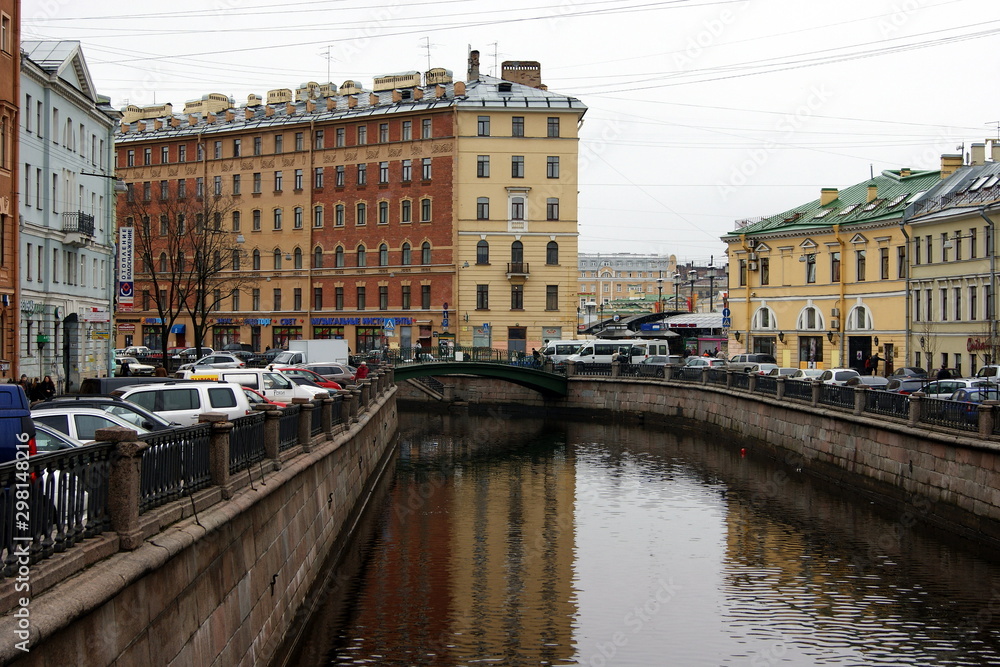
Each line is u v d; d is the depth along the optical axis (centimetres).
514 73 7294
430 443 4638
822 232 5800
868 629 1738
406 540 2459
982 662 1581
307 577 1747
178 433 1066
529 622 1778
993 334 4312
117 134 8031
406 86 7469
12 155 3544
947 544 2327
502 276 6781
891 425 2681
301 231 7294
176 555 958
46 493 766
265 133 7381
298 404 1878
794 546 2364
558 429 5259
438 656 1598
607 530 2580
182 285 7575
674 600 1917
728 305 6588
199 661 1024
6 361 3312
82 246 4419
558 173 6800
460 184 6744
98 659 778
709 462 3881
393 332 6919
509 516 2778
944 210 4841
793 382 3653
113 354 5028
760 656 1614
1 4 3419
